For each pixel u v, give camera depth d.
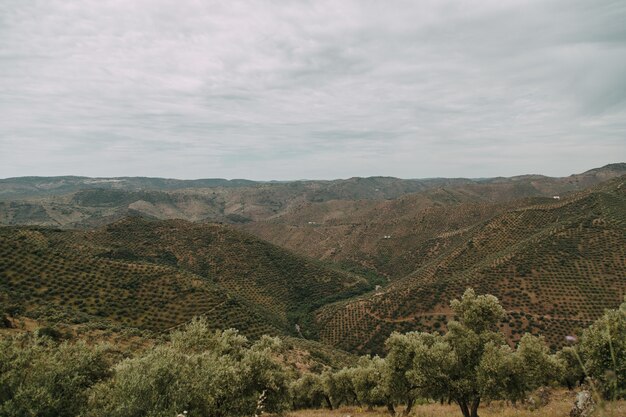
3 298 71.44
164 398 19.22
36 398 17.02
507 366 21.34
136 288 100.06
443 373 22.84
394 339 28.31
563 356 42.72
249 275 185.25
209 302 103.12
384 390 30.50
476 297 23.48
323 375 51.44
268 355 35.19
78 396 18.73
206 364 24.28
